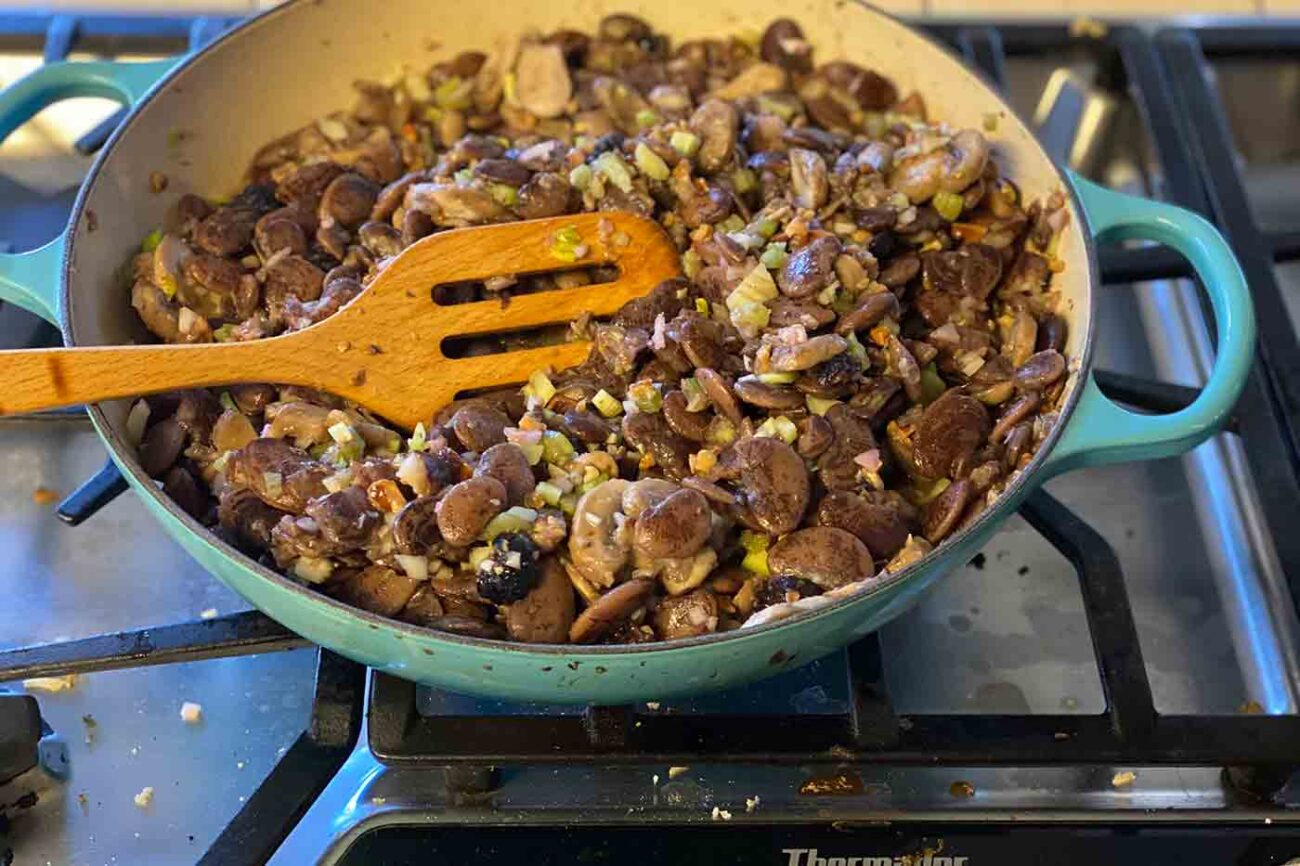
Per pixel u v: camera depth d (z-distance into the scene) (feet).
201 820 1.81
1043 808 1.81
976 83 2.13
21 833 1.80
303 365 1.84
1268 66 2.52
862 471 1.86
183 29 2.40
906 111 2.21
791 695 1.90
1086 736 1.80
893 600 1.69
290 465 1.80
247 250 2.05
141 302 1.96
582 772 1.83
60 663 1.78
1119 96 2.51
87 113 2.42
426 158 2.19
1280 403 2.08
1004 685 1.95
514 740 1.77
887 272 2.01
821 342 1.85
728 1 2.27
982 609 2.02
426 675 1.70
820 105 2.21
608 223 1.95
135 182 2.02
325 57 2.18
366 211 2.07
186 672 1.91
